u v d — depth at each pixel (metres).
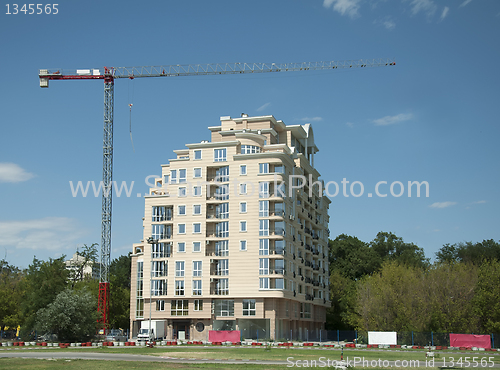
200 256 92.44
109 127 127.69
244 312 89.06
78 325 76.25
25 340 83.38
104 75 129.75
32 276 89.81
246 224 91.44
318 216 122.62
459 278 87.94
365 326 92.00
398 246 135.38
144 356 48.62
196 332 90.81
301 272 102.38
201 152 96.31
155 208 97.81
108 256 119.75
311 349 63.47
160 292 93.81
